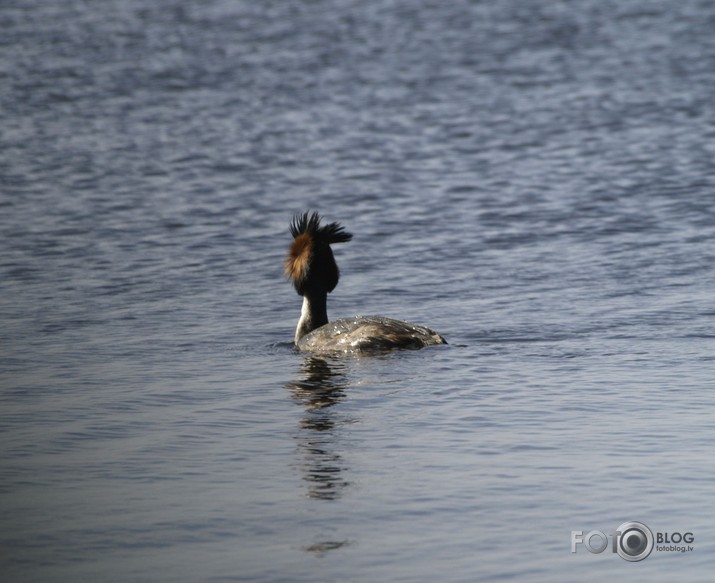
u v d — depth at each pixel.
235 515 48.38
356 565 43.97
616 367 69.25
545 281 93.38
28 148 156.25
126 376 69.38
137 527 47.34
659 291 88.94
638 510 48.22
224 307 87.19
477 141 161.12
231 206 125.00
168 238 110.69
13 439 57.94
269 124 173.50
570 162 146.38
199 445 56.88
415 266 99.75
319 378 68.19
